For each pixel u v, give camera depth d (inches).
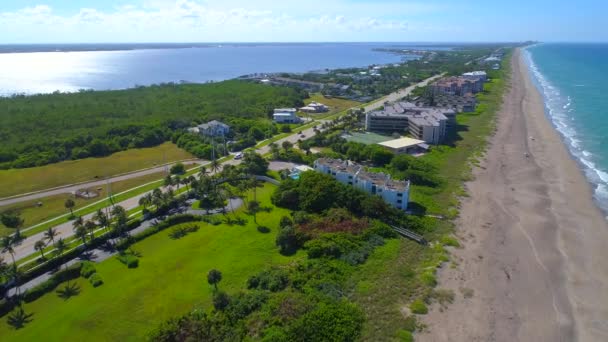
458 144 6653.5
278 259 3395.7
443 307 2805.1
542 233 3796.8
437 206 4338.1
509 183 4977.9
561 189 4776.1
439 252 3467.0
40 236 3841.0
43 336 2598.4
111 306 2854.3
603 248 3560.5
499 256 3430.1
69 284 3142.2
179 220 4128.9
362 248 3467.0
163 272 3255.4
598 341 2551.7
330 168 4825.3
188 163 6112.2
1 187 5098.4
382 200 4089.6
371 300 2851.9
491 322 2684.5
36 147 6471.5
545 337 2576.3
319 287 2938.0
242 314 2682.1
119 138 7057.1
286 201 4394.7
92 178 5462.6
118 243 3629.4
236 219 4146.2
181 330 2434.8
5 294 3011.8
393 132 7465.6
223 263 3346.5
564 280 3129.9
